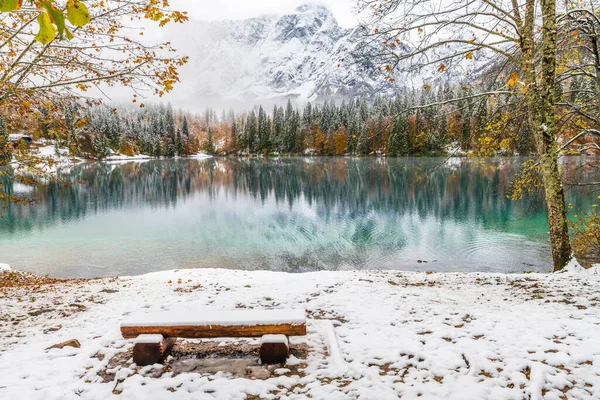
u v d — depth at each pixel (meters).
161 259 18.19
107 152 110.81
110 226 26.09
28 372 3.89
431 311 5.71
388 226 24.75
